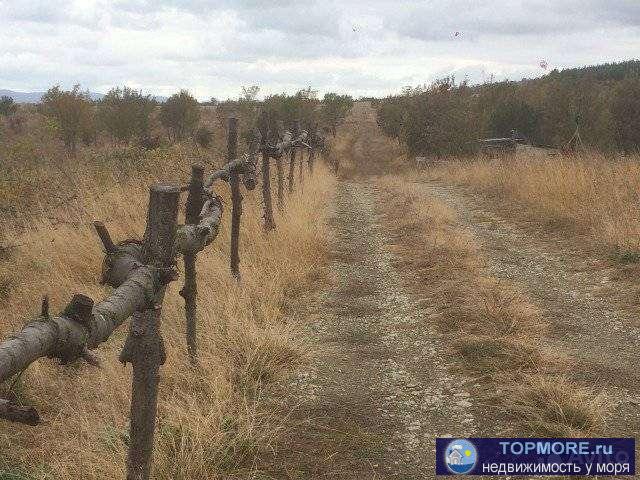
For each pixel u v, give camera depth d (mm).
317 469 3225
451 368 4480
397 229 10367
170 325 4926
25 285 6039
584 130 30359
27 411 1707
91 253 6660
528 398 3805
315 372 4559
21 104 56938
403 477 3154
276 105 46906
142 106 42938
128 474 2762
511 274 7438
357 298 6562
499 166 17328
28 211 7969
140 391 2715
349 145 47250
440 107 33375
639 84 28844
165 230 2658
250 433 3385
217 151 12023
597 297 6379
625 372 4395
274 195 10070
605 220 8695
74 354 1902
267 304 5680
